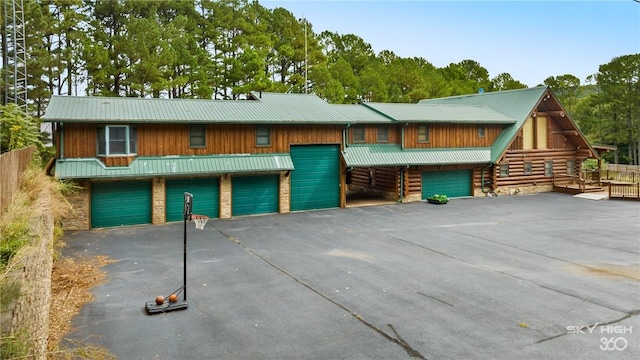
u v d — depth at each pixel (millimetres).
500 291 11242
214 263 13883
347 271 13031
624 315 9680
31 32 28328
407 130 26734
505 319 9484
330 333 8859
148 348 8211
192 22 41688
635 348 8125
